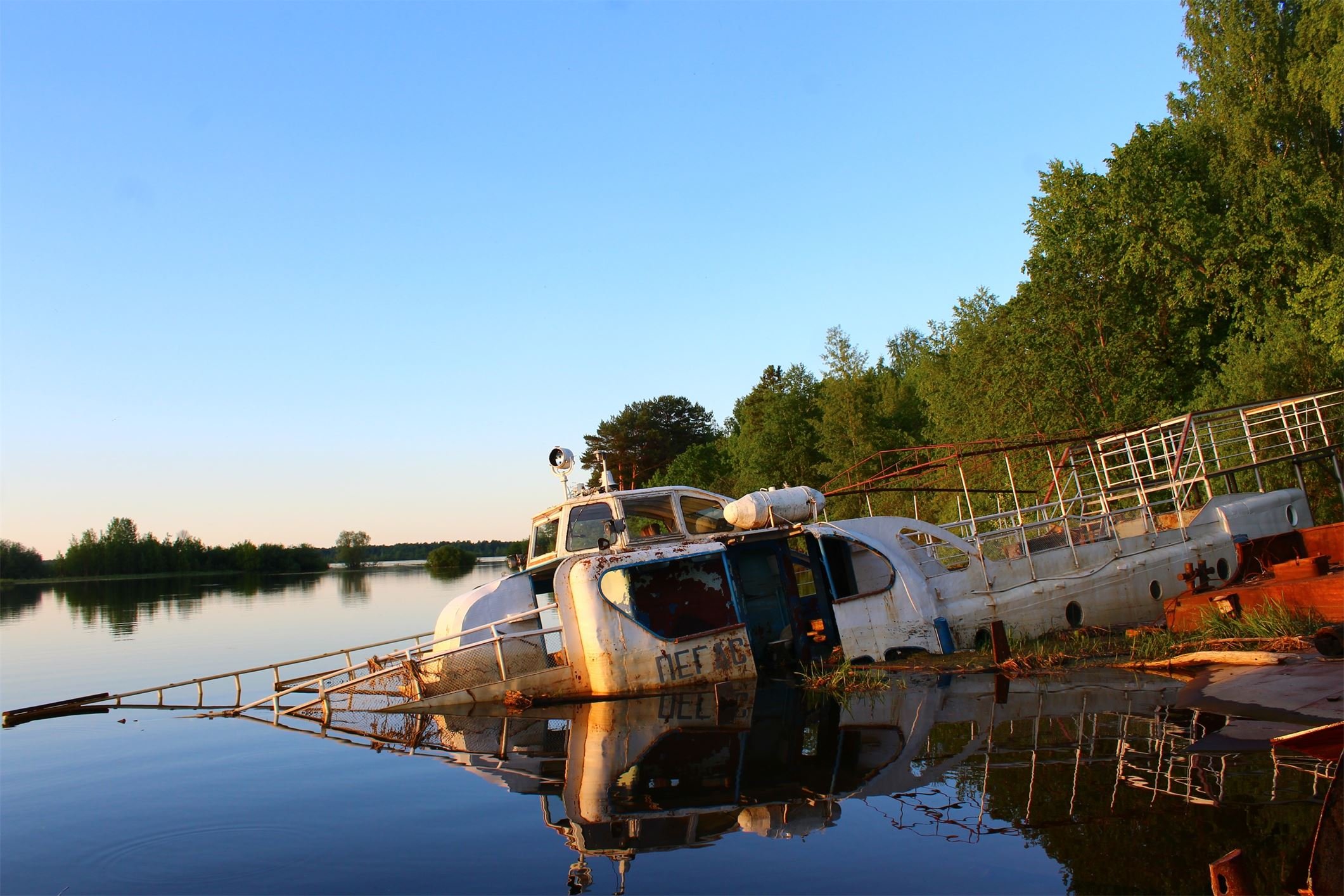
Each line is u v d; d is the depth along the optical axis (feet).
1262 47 91.61
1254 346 78.64
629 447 247.29
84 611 129.80
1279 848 16.21
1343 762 13.55
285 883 18.01
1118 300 92.32
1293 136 91.97
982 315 125.80
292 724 37.86
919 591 43.09
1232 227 85.15
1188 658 34.81
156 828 22.35
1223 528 50.90
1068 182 93.86
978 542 46.34
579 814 21.97
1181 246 86.84
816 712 32.86
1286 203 83.20
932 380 142.10
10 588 239.30
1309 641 33.30
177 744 34.22
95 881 18.52
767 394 198.29
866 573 45.93
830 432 157.69
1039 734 26.30
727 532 44.73
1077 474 63.72
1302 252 80.79
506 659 40.50
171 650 71.61
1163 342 92.32
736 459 192.75
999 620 41.19
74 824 23.13
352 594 161.58
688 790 23.40
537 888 17.02
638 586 42.24
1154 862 16.07
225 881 18.24
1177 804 19.04
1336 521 63.82
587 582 40.40
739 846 18.70
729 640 41.22
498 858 18.89
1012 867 16.38
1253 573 44.65
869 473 149.79
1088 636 43.70
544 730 33.32
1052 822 18.62
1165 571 48.24
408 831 21.29
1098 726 26.76
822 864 17.29
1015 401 98.68
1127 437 58.95
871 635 42.75
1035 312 96.94
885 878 16.31
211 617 109.60
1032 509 48.60
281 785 26.68
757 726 31.07
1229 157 94.07
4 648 78.74
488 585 43.14
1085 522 50.67
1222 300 85.92
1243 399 70.23
